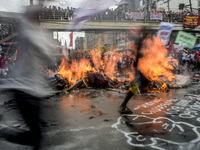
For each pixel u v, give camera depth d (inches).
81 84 269.0
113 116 143.3
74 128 120.0
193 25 781.3
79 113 151.0
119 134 110.7
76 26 170.1
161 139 103.7
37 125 105.1
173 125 123.8
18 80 103.1
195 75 430.3
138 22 737.0
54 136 108.2
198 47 718.5
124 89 253.3
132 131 114.8
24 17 103.7
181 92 236.4
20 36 106.7
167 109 160.6
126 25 737.0
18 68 107.5
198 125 123.4
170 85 265.0
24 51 104.9
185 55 714.2
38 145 96.8
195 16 781.9
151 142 100.4
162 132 112.8
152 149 93.1
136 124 126.3
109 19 729.0
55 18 647.8
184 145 96.7
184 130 115.4
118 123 128.4
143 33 155.2
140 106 171.0
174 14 781.3
